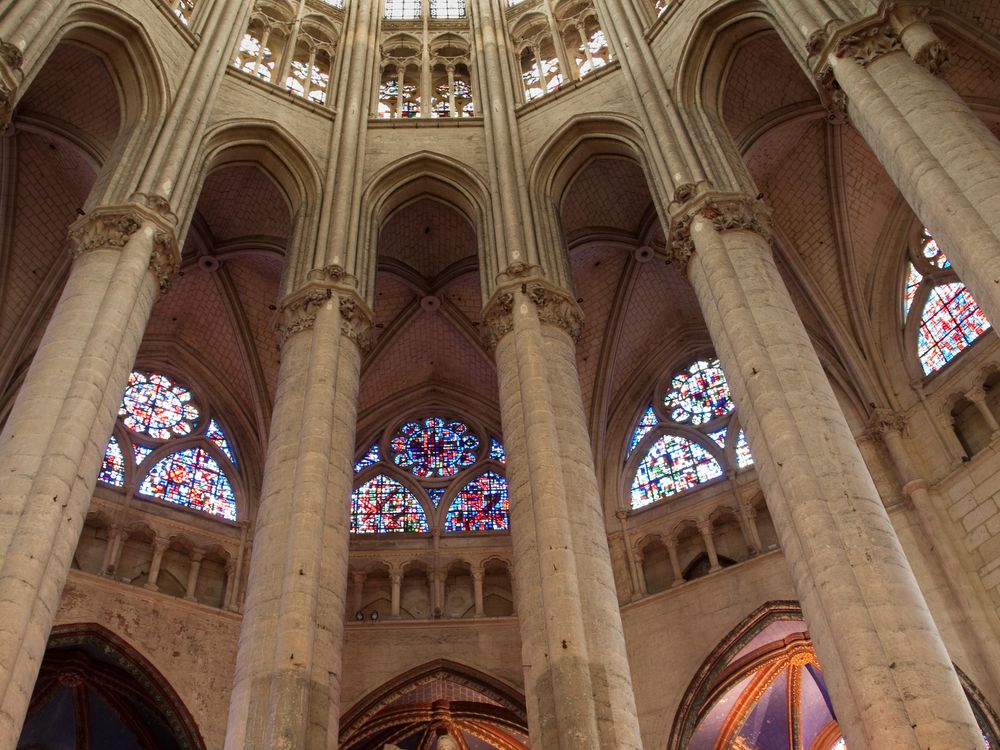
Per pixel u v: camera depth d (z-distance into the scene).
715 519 19.41
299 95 19.58
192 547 19.05
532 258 16.22
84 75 17.36
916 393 18.34
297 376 14.50
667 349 22.41
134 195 14.66
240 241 20.58
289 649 11.03
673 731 17.02
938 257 19.03
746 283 13.30
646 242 21.16
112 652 16.95
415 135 19.69
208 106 17.53
